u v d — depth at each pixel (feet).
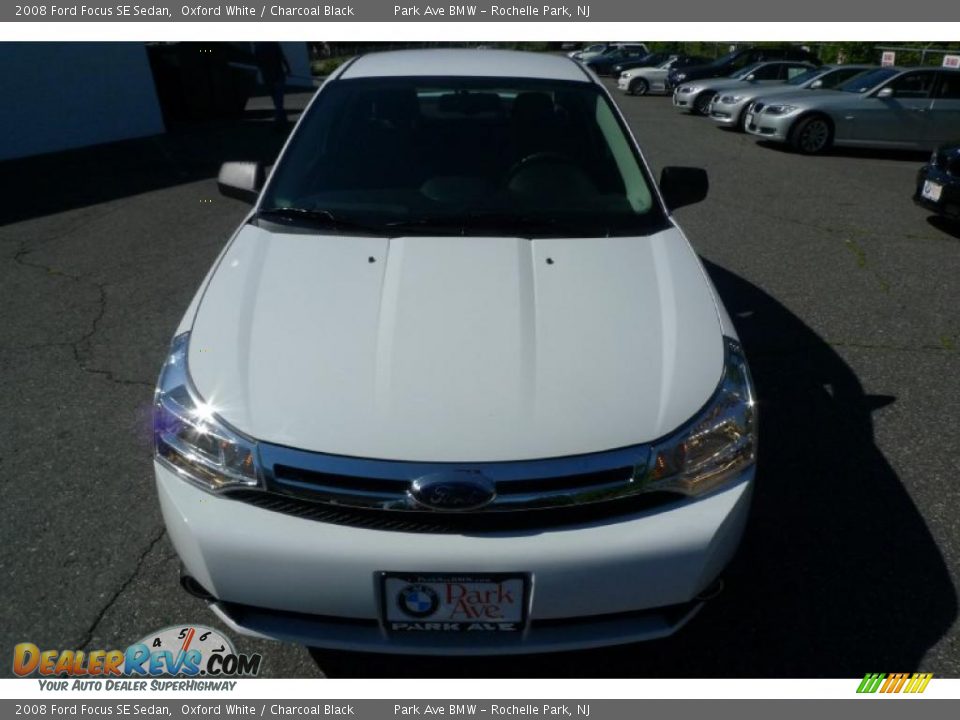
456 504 4.96
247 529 5.06
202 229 19.30
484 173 8.36
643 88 66.85
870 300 14.24
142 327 12.79
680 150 33.19
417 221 7.58
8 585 6.93
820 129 32.42
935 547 7.50
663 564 5.08
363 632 5.33
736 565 7.28
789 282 15.24
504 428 5.16
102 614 6.68
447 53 10.86
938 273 15.89
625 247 7.30
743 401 5.77
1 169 28.19
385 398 5.33
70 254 17.15
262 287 6.55
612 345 5.88
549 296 6.45
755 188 24.84
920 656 6.33
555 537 5.03
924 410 10.10
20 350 11.87
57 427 9.57
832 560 7.34
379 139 8.75
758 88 40.45
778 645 6.46
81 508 7.97
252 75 43.98
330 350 5.74
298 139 8.77
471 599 5.08
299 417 5.24
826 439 9.38
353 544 4.98
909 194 24.30
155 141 34.86
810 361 11.59
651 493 5.23
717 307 6.71
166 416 5.58
